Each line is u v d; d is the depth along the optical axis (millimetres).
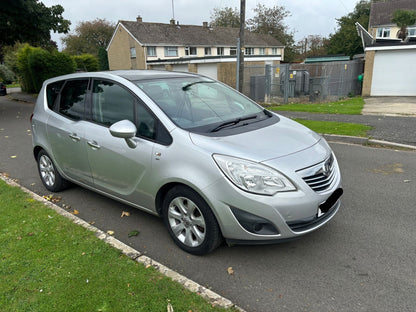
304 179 2727
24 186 5133
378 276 2717
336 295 2518
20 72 26609
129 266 2812
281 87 17812
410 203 4020
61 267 2824
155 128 3154
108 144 3498
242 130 3209
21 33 16688
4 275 2746
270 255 3066
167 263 2994
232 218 2672
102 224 3795
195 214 2977
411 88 16359
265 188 2609
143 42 33000
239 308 2330
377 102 13953
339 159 5910
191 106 3465
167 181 2988
